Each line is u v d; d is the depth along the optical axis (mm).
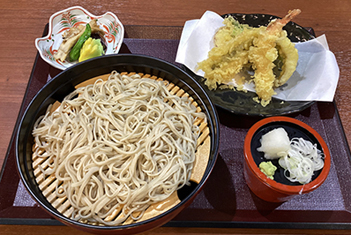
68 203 317
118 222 303
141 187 312
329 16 525
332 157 385
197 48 465
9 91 442
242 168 375
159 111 372
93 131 353
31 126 344
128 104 374
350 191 358
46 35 493
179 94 393
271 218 337
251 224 333
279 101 429
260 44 423
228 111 386
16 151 306
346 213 342
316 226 332
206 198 350
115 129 363
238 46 453
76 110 377
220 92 438
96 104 370
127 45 484
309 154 316
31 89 431
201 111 378
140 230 278
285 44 417
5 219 329
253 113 384
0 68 462
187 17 524
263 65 427
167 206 319
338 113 419
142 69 399
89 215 306
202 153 353
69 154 330
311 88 419
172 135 368
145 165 335
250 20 484
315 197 353
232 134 404
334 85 405
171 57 475
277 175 311
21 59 473
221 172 370
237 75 463
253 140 331
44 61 462
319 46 445
